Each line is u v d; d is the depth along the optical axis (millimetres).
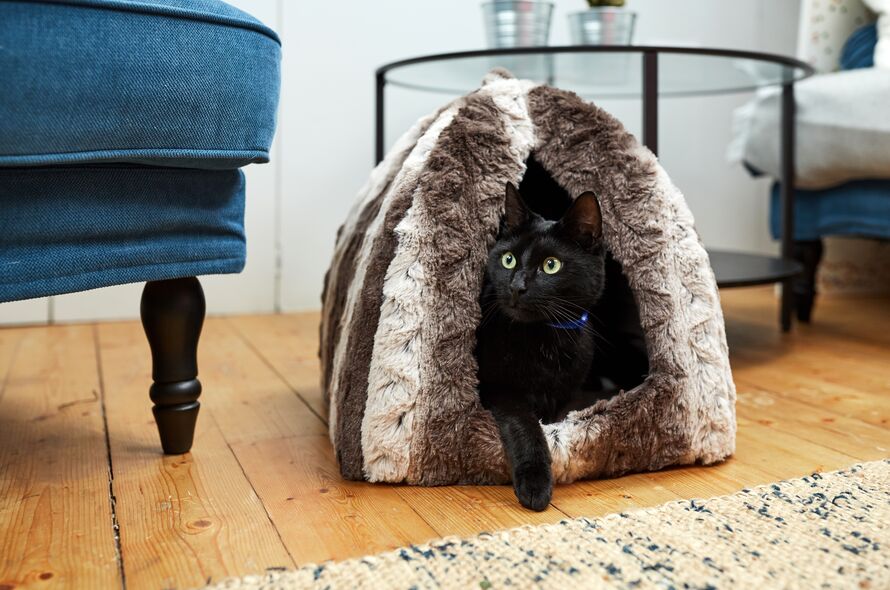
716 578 774
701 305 1146
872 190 2057
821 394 1553
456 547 840
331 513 989
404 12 2490
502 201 1148
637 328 1477
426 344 1072
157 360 1168
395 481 1082
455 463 1073
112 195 972
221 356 1905
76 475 1120
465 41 2576
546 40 1910
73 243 948
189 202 1056
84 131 888
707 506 946
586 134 1190
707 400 1130
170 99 945
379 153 1982
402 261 1087
